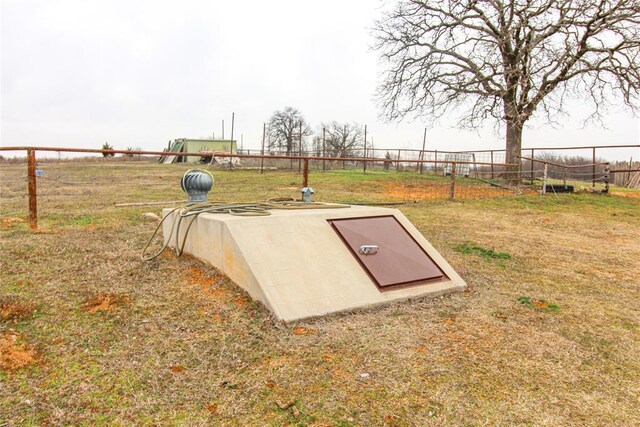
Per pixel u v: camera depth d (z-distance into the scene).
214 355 2.49
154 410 1.99
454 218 7.91
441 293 3.68
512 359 2.62
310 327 2.88
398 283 3.56
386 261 3.71
